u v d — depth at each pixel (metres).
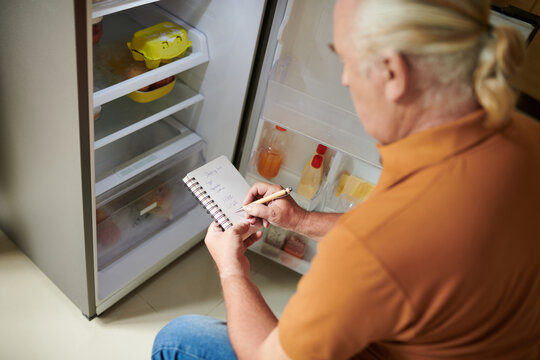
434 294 0.74
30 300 1.82
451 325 0.78
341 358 0.85
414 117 0.77
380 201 0.78
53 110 1.28
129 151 2.01
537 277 0.80
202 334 1.18
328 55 1.50
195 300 1.97
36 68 1.24
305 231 1.42
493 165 0.75
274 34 1.55
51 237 1.68
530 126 0.83
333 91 1.56
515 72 0.73
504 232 0.74
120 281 1.83
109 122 1.70
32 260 1.92
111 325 1.83
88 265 1.61
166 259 1.99
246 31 1.60
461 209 0.73
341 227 0.79
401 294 0.74
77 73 1.15
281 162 1.89
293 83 1.61
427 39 0.69
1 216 1.91
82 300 1.76
